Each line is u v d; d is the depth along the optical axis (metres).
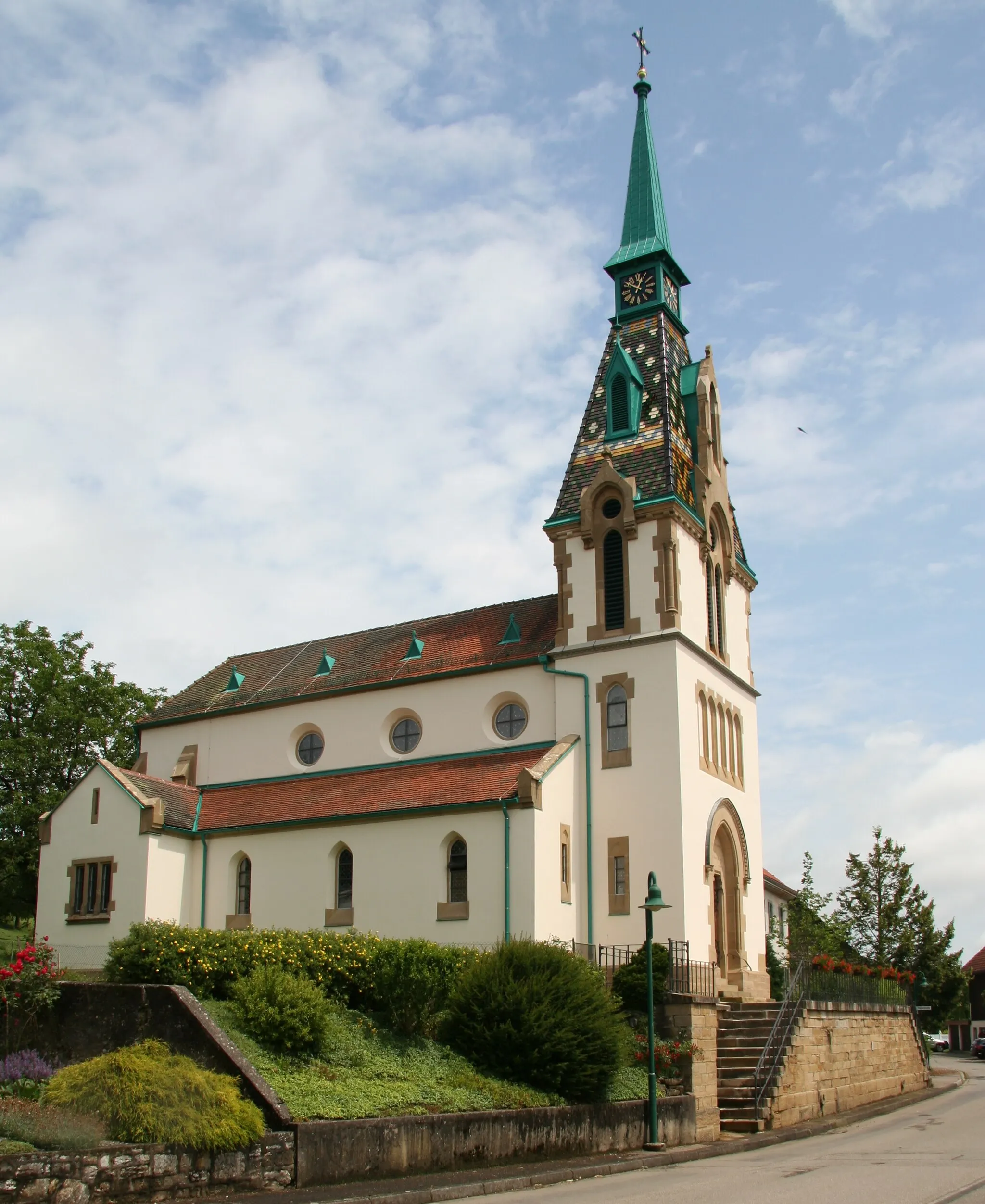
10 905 51.44
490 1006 24.47
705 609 40.00
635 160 46.19
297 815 39.09
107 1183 15.29
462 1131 20.34
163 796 41.97
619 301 44.50
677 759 35.78
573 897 35.56
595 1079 24.27
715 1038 30.00
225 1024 21.25
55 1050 20.83
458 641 43.12
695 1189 18.78
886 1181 19.39
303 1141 17.69
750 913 40.47
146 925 24.25
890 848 72.88
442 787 37.16
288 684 46.44
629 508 38.53
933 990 73.12
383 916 35.91
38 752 51.88
